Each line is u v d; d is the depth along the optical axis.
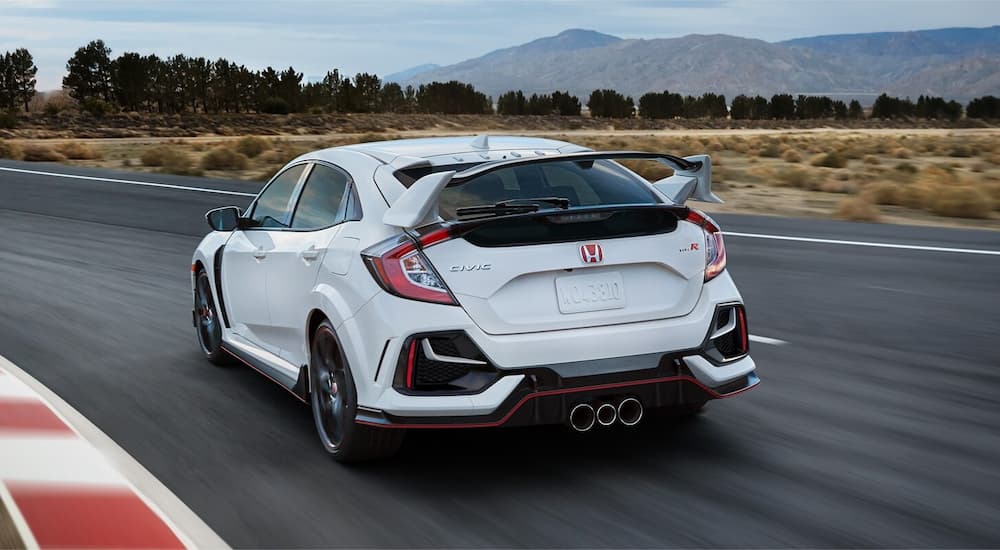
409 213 4.27
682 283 4.49
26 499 4.08
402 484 4.40
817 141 60.69
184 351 7.31
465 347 4.19
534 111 156.50
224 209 6.05
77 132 78.38
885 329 7.58
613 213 4.44
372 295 4.34
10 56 130.75
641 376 4.32
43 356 7.22
